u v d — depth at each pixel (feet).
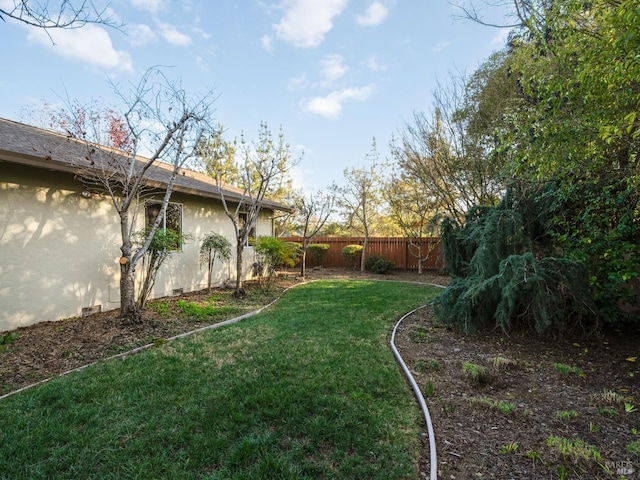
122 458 6.70
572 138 11.44
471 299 15.08
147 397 9.09
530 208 17.28
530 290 14.25
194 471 6.39
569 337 14.99
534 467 6.71
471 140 30.09
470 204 30.73
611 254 14.15
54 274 17.01
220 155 29.78
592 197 14.42
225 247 26.40
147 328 15.55
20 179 15.67
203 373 10.68
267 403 8.82
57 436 7.34
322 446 7.20
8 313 15.20
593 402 9.29
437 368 11.69
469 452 7.17
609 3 9.36
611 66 9.08
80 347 13.10
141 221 22.03
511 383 10.66
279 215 43.83
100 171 16.56
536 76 12.47
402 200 43.65
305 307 20.95
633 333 15.37
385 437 7.56
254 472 6.36
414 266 44.47
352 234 57.88
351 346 13.48
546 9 12.48
